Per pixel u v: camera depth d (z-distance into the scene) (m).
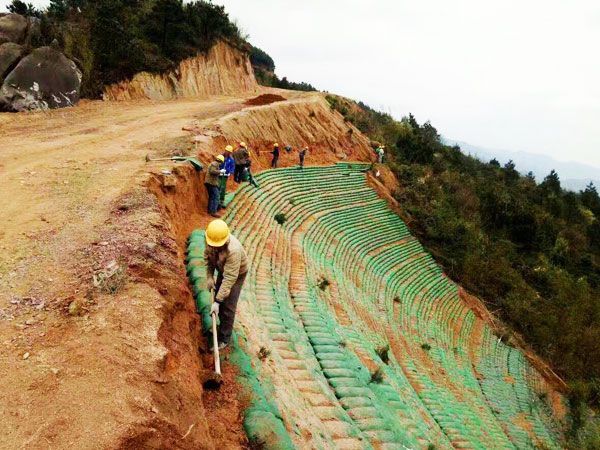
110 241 6.50
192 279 7.34
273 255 13.56
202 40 30.86
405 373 14.19
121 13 25.95
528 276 29.88
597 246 44.53
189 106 23.03
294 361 8.09
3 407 3.51
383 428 7.45
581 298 27.95
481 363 20.78
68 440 3.24
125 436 3.33
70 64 19.83
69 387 3.74
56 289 5.28
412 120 52.25
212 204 12.23
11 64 18.14
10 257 6.05
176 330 5.25
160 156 12.29
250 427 4.98
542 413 19.28
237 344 6.63
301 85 59.66
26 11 22.59
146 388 3.89
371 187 28.33
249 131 21.12
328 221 21.30
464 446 11.41
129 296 5.14
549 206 48.81
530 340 24.97
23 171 10.02
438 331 20.75
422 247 26.92
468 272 26.58
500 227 34.28
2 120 15.88
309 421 6.25
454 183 35.50
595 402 22.06
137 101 23.25
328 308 13.02
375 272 21.00
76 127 15.95
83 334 4.45
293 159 24.47
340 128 31.08
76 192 8.70
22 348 4.22
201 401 4.56
